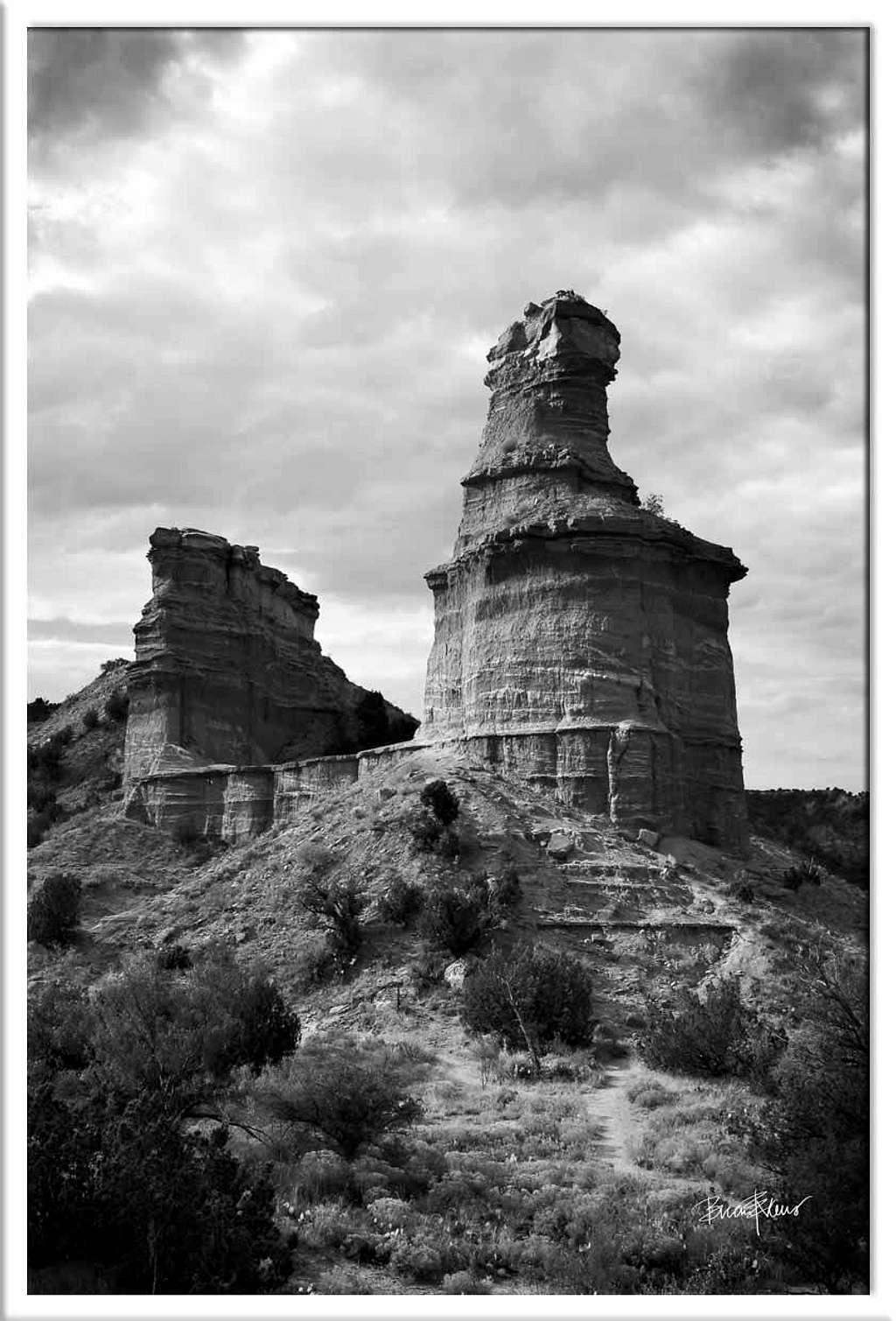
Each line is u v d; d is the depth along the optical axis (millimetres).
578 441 76562
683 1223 28531
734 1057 44656
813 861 81438
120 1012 40312
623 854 62594
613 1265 26141
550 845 61812
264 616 101062
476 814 63469
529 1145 36000
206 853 85312
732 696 74812
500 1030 48156
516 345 80500
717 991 48781
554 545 69625
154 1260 23578
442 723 75188
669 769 67438
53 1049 40844
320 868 65500
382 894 59625
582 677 67438
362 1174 31281
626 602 68875
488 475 76812
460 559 75312
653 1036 46281
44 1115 26016
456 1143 35750
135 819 89812
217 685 94750
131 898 79500
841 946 58562
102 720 122188
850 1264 26562
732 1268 26406
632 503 76750
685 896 60500
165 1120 26844
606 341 79000
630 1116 40188
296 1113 34312
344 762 80750
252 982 44500
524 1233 28719
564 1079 44406
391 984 53469
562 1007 47906
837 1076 29344
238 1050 41250
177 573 95500
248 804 85312
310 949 58625
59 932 71000
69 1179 24609
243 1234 24594
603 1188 31734
